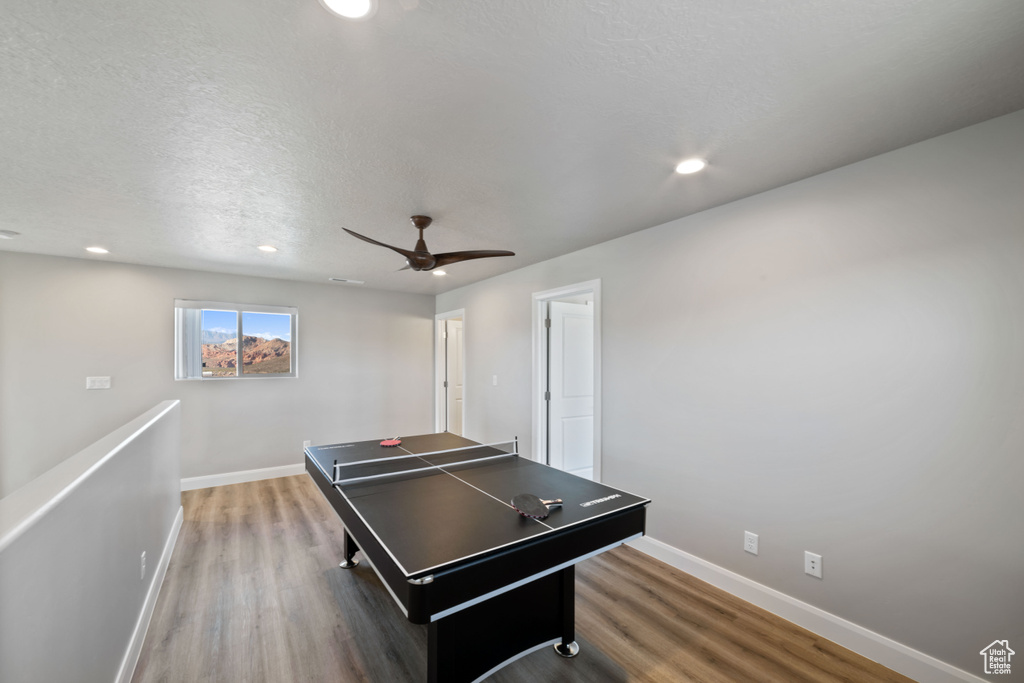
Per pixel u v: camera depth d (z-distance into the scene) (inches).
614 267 125.6
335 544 121.4
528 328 163.2
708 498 100.3
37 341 143.2
